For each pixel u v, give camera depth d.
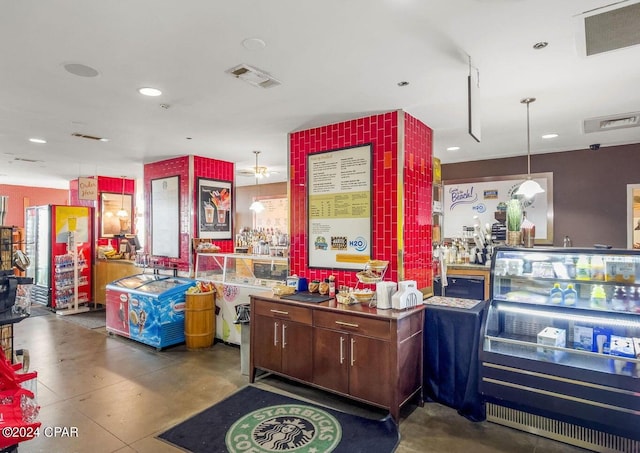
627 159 5.25
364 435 2.72
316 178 4.07
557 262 2.94
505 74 2.78
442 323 3.21
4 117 3.80
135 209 8.33
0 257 2.40
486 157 6.15
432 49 2.39
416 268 3.74
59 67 2.64
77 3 1.87
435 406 3.20
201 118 3.82
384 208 3.57
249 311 3.88
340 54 2.45
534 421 2.75
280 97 3.23
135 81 2.89
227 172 6.21
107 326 5.36
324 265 3.96
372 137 3.68
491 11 1.96
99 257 7.10
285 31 2.16
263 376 3.80
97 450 2.52
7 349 2.44
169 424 2.86
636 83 2.96
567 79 2.88
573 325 2.84
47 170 7.21
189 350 4.61
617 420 2.34
